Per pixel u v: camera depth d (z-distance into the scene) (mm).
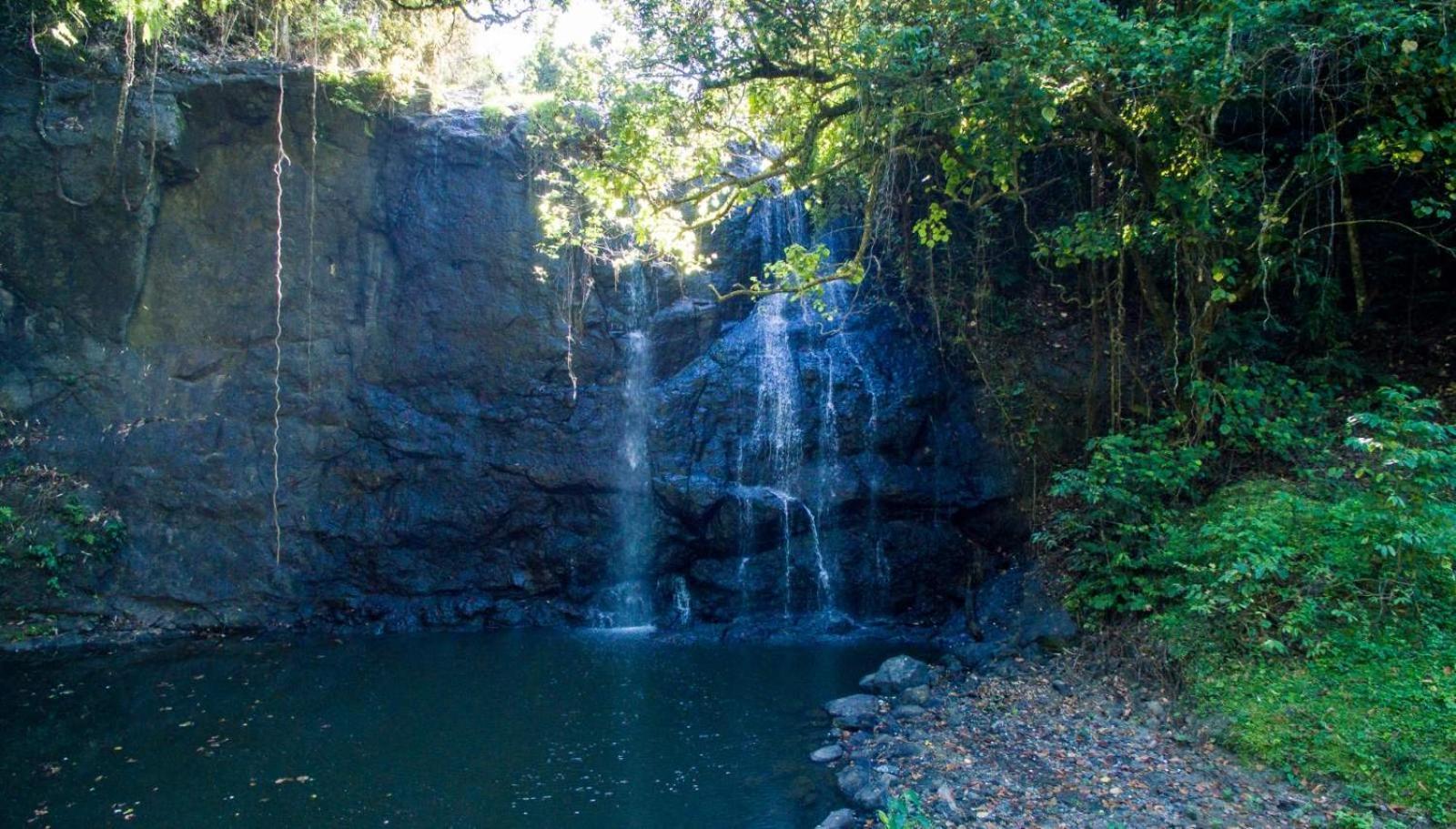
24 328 11281
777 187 13375
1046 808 5770
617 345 12461
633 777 6789
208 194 11898
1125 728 6891
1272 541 7180
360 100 12242
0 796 6512
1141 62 7410
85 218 11258
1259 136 10055
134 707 8469
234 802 6430
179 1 9836
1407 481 6820
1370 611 6531
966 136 8922
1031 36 7074
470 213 12406
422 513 12047
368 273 12500
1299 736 5938
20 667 9820
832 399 11969
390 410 12266
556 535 12156
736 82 9367
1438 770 5293
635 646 10703
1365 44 7621
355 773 6910
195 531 11617
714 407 12156
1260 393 8578
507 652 10461
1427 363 9852
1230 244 9312
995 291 12305
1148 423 10070
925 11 7988
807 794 6418
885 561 11484
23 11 10930
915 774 6480
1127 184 10188
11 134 10945
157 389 11734
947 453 11758
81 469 11336
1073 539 10047
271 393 12055
